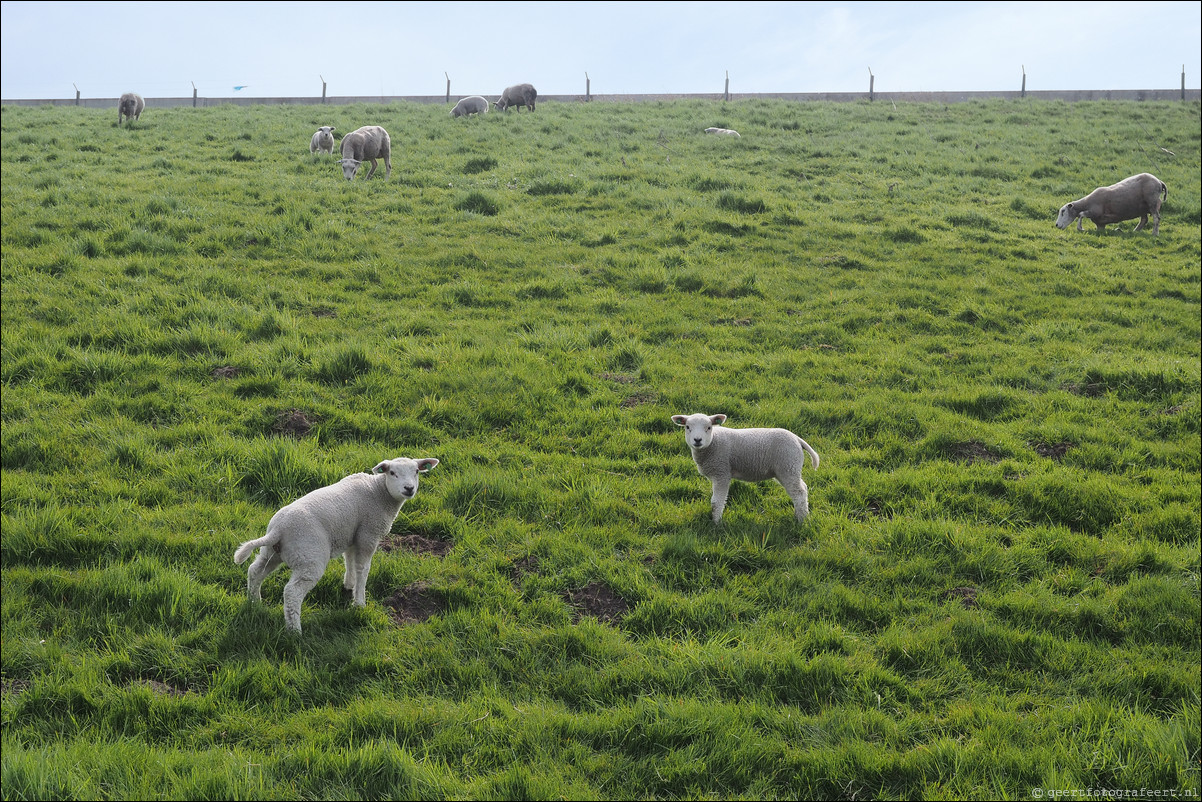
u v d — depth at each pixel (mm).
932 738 4465
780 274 13828
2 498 6473
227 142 23328
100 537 5988
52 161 19312
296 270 12836
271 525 5137
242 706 4539
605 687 4871
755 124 28422
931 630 5500
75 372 8758
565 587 5969
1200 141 25859
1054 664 5215
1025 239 16688
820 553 6406
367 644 5105
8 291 10922
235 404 8438
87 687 4559
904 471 7840
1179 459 8289
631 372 10078
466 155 22078
